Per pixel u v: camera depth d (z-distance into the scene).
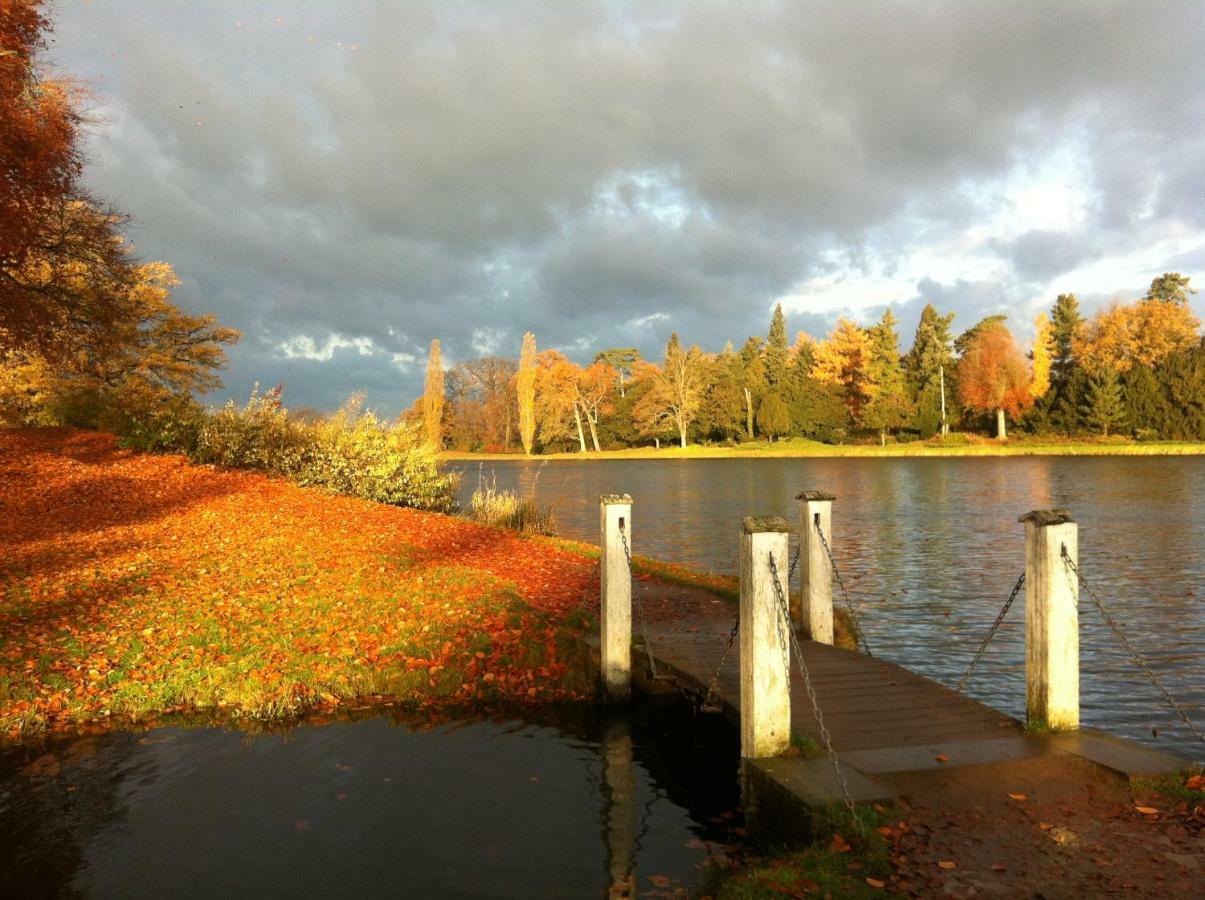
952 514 28.08
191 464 22.36
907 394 87.44
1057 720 6.28
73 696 8.12
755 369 97.00
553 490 42.38
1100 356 75.44
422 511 20.84
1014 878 4.30
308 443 22.14
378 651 9.45
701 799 6.43
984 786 5.41
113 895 4.89
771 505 33.00
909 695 7.36
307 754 7.21
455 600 11.27
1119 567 17.17
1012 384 77.12
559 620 10.76
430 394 82.94
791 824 5.23
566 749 7.50
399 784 6.62
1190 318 75.06
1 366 27.89
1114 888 4.16
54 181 16.66
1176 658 10.61
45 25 16.25
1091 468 49.62
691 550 21.25
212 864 5.27
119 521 15.88
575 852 5.52
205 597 11.06
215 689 8.48
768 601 5.95
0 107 14.48
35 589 11.04
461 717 8.26
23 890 4.95
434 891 4.98
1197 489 34.41
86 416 29.84
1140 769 5.43
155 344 35.00
